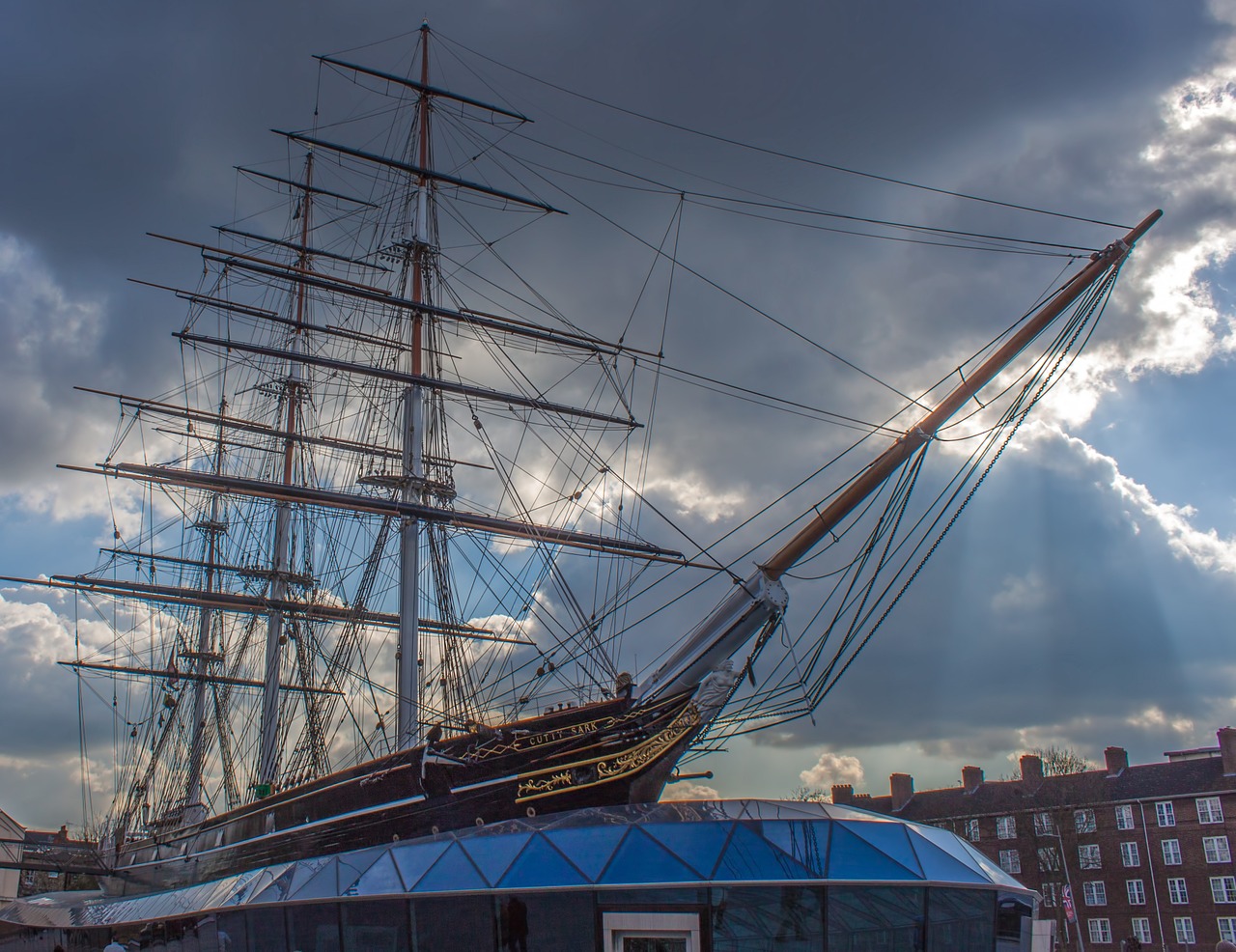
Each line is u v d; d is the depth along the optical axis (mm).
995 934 23984
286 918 27500
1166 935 77875
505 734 28250
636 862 23375
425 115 48594
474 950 24141
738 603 27141
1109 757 87625
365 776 30594
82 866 56281
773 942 22203
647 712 27359
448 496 44031
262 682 60344
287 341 60094
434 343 45469
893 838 24266
